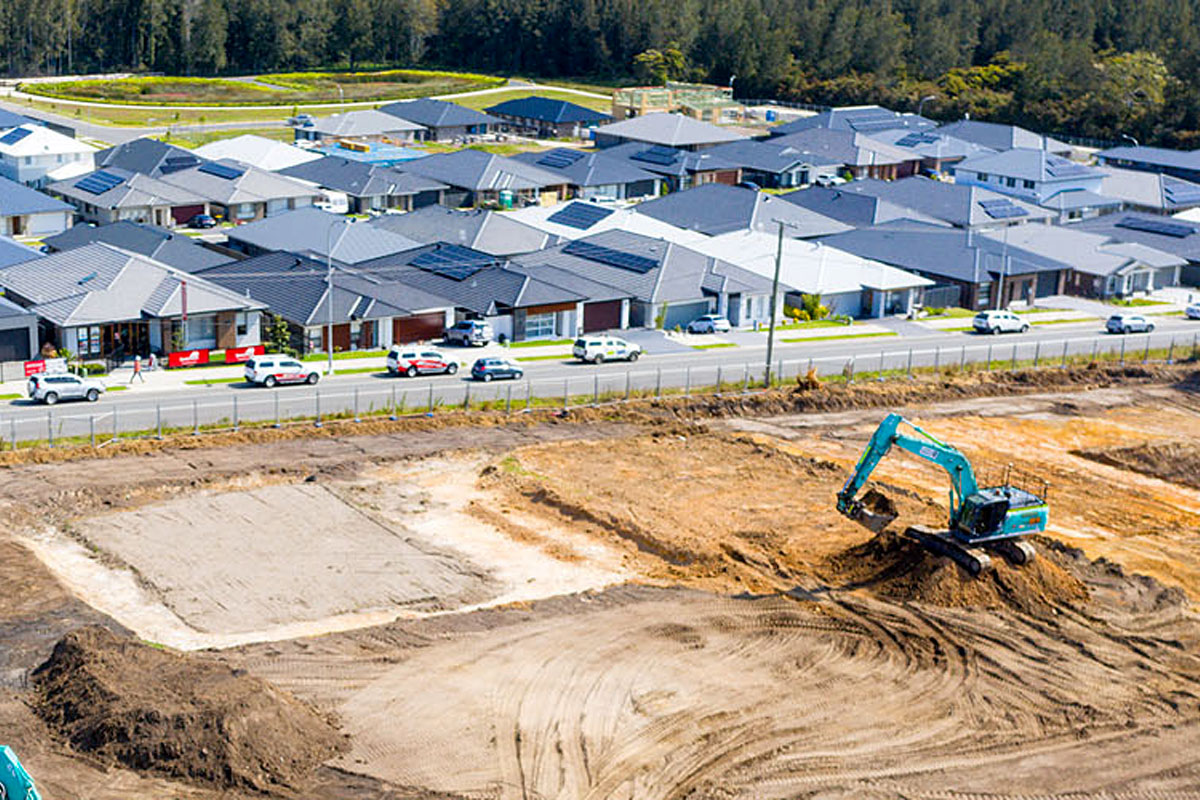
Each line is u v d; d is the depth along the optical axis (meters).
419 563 48.88
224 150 148.50
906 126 193.12
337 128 176.50
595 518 54.09
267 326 85.12
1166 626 46.53
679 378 79.31
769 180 162.88
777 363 84.69
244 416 66.06
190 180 130.12
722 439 67.25
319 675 38.94
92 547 48.50
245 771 33.00
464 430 66.50
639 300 93.69
